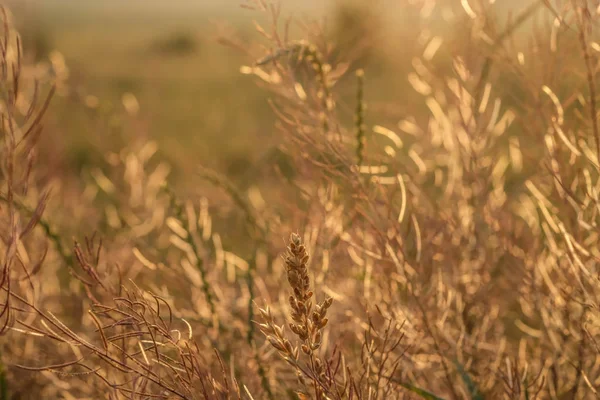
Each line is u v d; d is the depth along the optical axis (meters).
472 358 0.81
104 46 6.24
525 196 0.99
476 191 0.89
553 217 0.82
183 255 1.10
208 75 4.61
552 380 0.78
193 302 0.87
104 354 0.66
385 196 0.78
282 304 0.84
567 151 0.81
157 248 1.10
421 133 1.11
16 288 0.80
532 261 0.84
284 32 0.80
